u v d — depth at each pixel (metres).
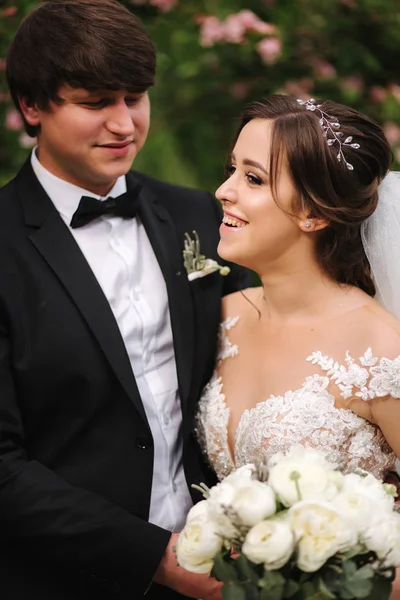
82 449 3.34
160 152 5.68
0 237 3.35
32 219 3.42
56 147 3.40
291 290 3.43
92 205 3.45
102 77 3.21
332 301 3.41
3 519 3.20
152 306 3.54
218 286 3.74
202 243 3.81
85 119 3.30
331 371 3.28
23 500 3.17
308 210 3.24
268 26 5.64
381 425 3.24
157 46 5.68
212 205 3.97
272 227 3.29
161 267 3.59
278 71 5.90
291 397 3.30
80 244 3.51
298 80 5.91
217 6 5.78
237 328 3.67
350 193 3.24
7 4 5.36
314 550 2.49
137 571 3.16
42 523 3.16
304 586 2.57
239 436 3.41
